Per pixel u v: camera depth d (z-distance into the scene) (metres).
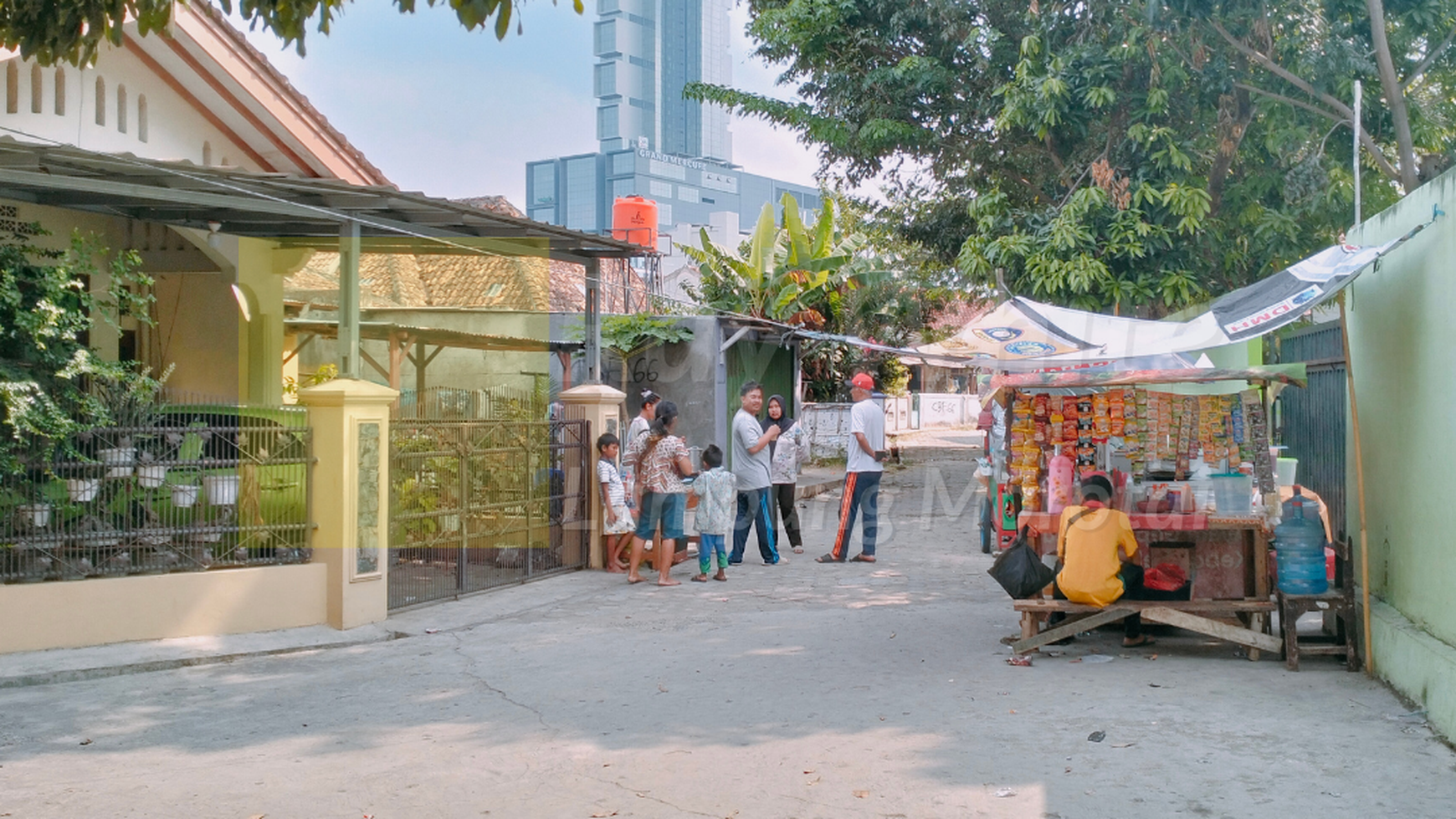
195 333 12.00
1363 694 6.07
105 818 4.47
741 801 4.56
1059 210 13.98
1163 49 13.40
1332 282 6.40
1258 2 12.48
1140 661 6.95
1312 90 12.62
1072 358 7.26
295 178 7.68
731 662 7.10
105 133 10.42
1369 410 7.23
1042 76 14.12
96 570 7.45
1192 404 7.32
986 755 5.07
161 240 11.32
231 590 7.83
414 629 8.29
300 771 5.05
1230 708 5.80
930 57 16.86
